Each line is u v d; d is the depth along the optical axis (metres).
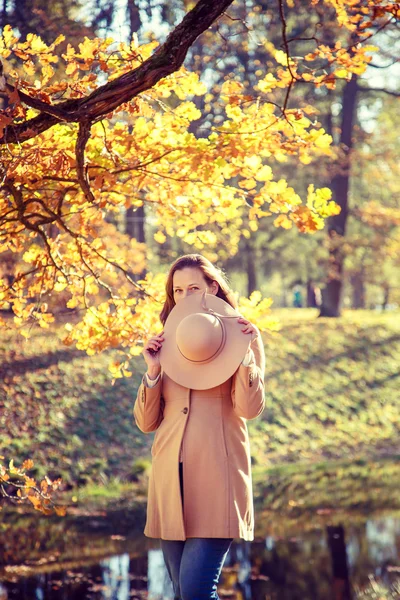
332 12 12.60
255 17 15.50
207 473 2.95
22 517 9.29
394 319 24.83
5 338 15.02
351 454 14.83
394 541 8.41
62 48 8.24
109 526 9.06
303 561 7.69
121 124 4.09
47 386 13.18
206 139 4.09
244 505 2.99
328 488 11.62
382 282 34.97
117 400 13.70
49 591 6.54
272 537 8.72
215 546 2.94
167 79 3.97
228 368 3.01
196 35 3.31
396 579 6.95
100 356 15.05
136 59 3.76
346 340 21.02
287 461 14.12
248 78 16.03
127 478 11.57
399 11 3.55
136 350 4.59
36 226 4.20
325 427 15.98
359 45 3.68
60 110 3.37
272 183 4.07
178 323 3.20
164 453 3.04
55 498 10.41
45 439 11.72
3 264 5.58
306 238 29.38
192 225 4.59
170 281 3.46
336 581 6.97
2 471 4.21
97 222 4.80
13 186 3.94
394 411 17.61
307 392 17.19
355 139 26.78
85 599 6.32
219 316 3.16
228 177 4.12
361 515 9.74
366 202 29.27
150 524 3.09
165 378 3.15
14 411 12.10
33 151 3.78
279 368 18.06
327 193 4.02
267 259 33.53
